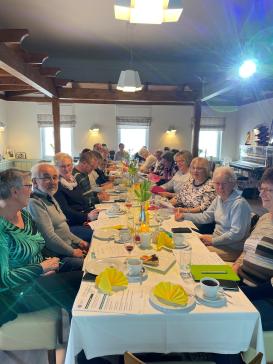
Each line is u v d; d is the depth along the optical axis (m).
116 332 1.12
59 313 1.49
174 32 4.49
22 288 1.49
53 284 1.57
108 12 3.82
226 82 4.34
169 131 8.73
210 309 1.14
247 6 3.65
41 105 8.34
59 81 4.68
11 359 1.71
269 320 1.38
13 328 1.43
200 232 2.56
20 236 1.57
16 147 8.51
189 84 5.09
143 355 1.33
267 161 6.63
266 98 7.14
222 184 2.17
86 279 1.35
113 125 8.65
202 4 3.59
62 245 2.04
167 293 1.18
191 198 2.96
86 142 8.65
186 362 1.21
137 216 2.26
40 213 2.00
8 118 8.36
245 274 1.68
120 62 6.09
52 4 3.61
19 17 4.00
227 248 2.16
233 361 1.31
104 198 3.31
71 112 8.50
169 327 1.13
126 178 4.47
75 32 4.53
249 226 2.13
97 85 4.92
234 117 8.98
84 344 1.12
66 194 2.90
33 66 3.44
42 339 1.45
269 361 1.39
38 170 2.08
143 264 1.49
